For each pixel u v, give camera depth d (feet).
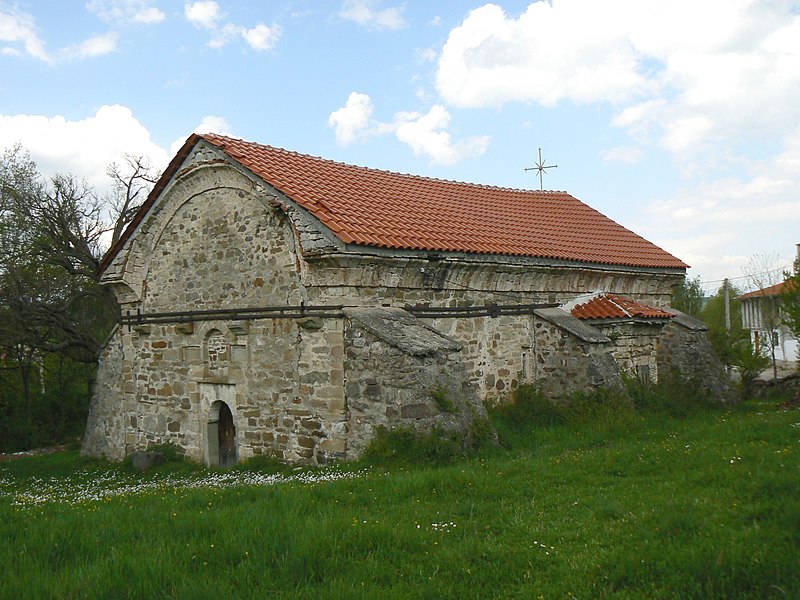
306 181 42.98
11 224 82.48
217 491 29.43
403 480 27.43
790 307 67.05
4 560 18.80
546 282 51.26
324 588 16.35
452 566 17.95
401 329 36.94
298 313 39.22
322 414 37.91
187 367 47.01
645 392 49.44
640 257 60.34
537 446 38.50
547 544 19.42
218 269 44.80
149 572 17.29
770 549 16.62
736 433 35.65
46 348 79.41
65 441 89.86
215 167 43.83
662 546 17.93
